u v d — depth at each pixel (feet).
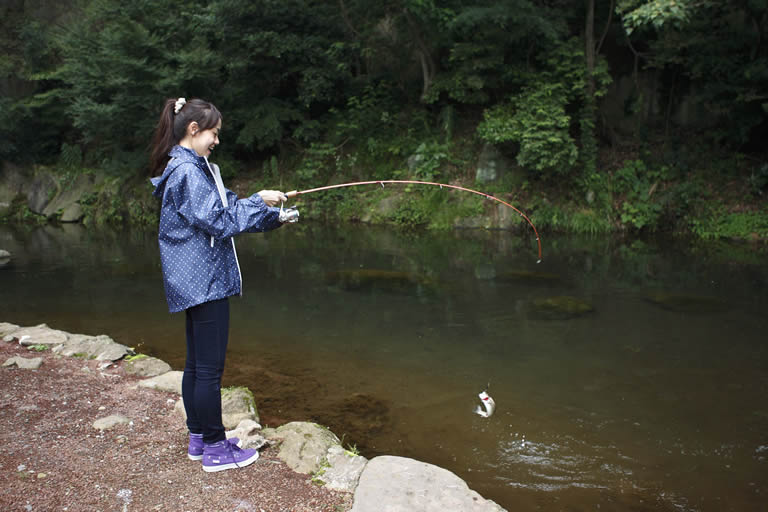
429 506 7.56
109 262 30.78
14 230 46.01
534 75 41.19
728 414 12.48
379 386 13.88
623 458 10.65
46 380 11.86
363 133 49.98
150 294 23.24
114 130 50.88
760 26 38.47
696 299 21.97
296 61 49.80
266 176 51.47
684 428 11.83
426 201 43.52
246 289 24.09
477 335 17.90
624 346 16.84
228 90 49.67
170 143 7.43
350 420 12.00
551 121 37.96
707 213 38.52
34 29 57.62
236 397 11.24
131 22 45.16
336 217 46.83
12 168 57.31
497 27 41.09
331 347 16.76
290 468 8.52
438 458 10.55
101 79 48.55
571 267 28.19
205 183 7.22
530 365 15.34
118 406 10.58
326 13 49.90
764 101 38.19
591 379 14.40
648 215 38.91
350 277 26.32
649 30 43.16
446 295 22.91
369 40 50.19
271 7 46.60
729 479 10.01
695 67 39.78
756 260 29.84
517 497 9.37
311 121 50.06
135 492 7.51
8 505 7.05
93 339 14.80
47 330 15.70
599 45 41.83
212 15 46.19
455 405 12.82
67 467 8.11
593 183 40.93
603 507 9.14
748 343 17.02
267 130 48.55
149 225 48.91
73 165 55.98
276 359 15.71
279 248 34.68
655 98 44.83
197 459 8.48
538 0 43.93
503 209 41.63
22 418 9.80
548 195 41.83
